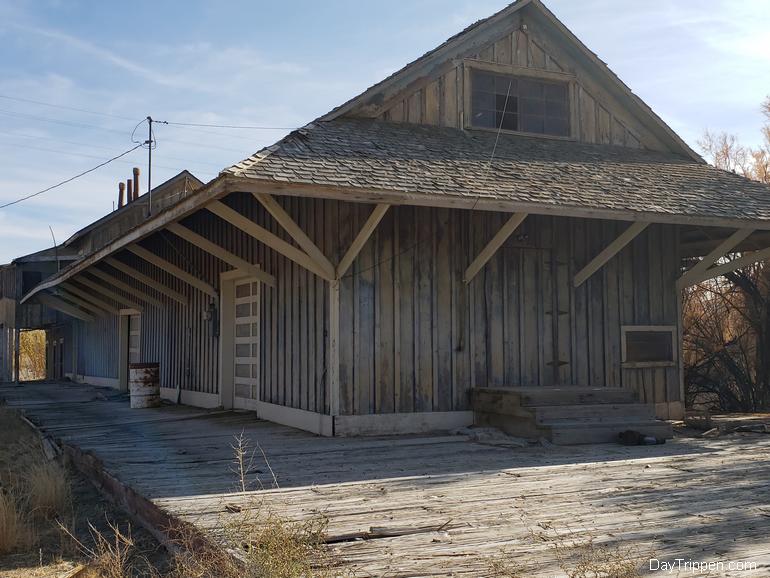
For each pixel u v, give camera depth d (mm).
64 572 4840
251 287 12133
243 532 4141
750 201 11070
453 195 8617
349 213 9516
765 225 10508
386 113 10766
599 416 9219
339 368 9273
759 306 15914
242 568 3764
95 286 17656
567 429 8773
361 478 6508
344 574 3789
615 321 11250
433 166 9430
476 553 4148
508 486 6066
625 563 3719
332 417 9219
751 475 6562
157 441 8984
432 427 9758
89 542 5543
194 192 8773
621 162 11570
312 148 9062
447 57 11203
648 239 11648
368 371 9453
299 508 5270
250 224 8867
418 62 10938
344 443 8664
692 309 17750
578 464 7168
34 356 44375
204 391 13719
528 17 11797
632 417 9352
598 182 10352
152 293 17078
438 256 10047
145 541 5395
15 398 16875
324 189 8055
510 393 9266
